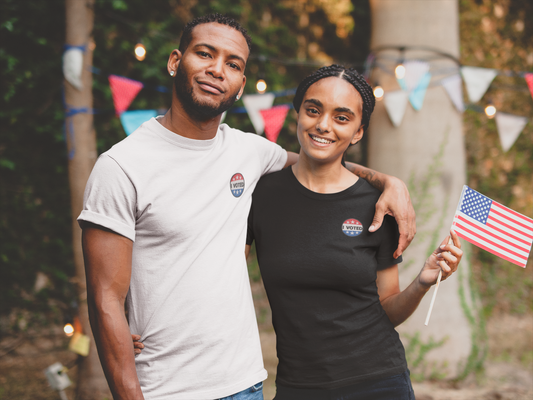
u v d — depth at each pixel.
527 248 1.83
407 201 1.69
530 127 5.40
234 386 1.47
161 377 1.43
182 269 1.44
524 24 5.37
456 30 3.78
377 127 3.78
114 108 4.21
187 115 1.51
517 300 5.26
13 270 4.11
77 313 3.35
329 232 1.65
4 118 4.01
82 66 3.35
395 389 1.62
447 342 3.69
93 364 3.34
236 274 1.52
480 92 3.71
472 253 5.28
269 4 4.70
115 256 1.39
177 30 4.37
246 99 3.57
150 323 1.45
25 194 4.12
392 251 1.75
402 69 3.59
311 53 4.86
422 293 1.70
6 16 3.88
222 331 1.46
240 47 1.54
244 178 1.63
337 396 1.59
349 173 1.79
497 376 3.86
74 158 3.37
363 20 4.93
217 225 1.50
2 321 4.08
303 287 1.64
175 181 1.46
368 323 1.64
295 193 1.72
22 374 3.76
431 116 3.71
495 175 5.30
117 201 1.38
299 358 1.62
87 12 3.37
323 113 1.65
